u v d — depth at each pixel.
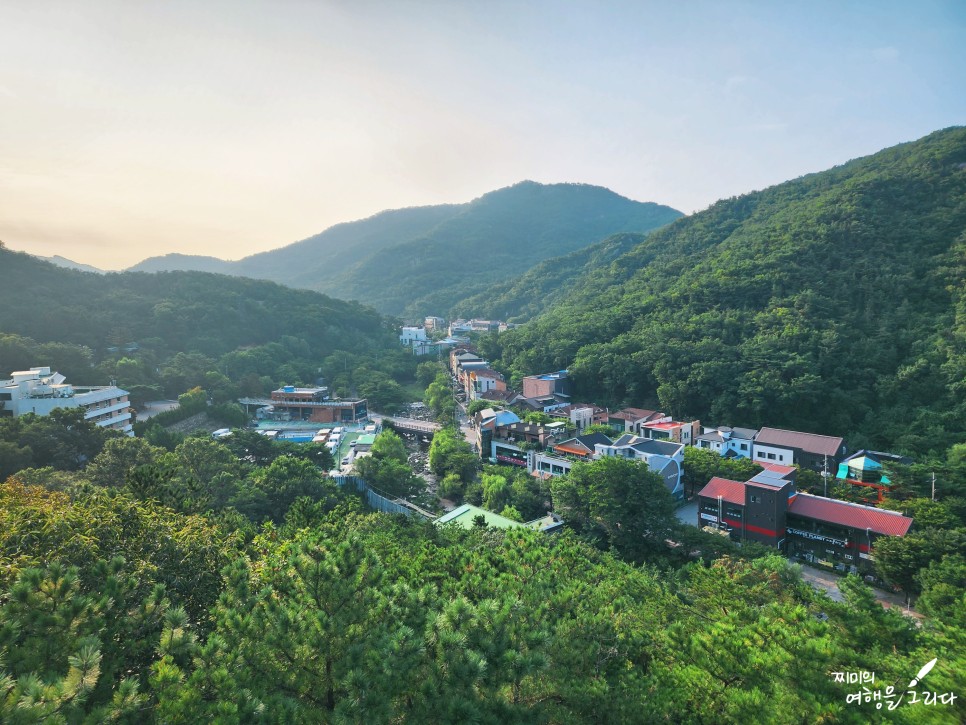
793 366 85.56
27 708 9.90
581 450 71.62
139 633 15.38
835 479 64.50
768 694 17.45
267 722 12.36
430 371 145.38
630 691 17.58
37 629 12.66
